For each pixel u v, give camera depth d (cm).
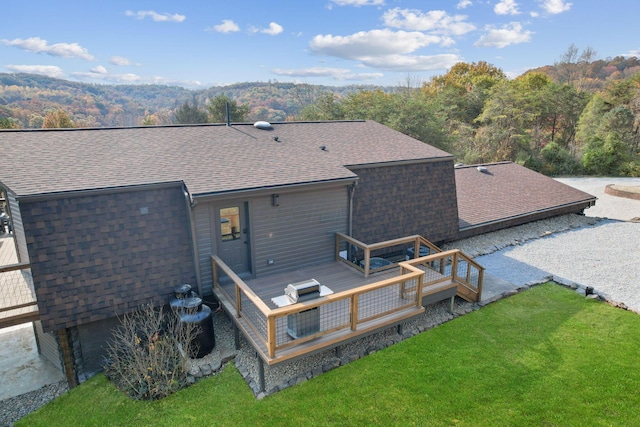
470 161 3497
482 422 536
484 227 1321
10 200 784
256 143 1022
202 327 686
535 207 1526
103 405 611
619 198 2275
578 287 974
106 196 667
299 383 625
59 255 639
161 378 641
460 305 890
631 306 870
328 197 911
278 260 876
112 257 687
